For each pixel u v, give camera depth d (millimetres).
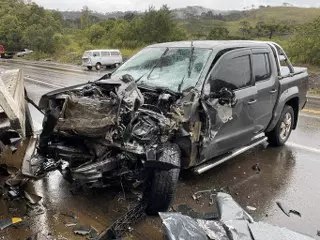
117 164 3738
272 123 5895
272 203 4379
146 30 39281
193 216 3707
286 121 6391
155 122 3820
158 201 3836
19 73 4828
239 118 4875
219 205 3525
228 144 4836
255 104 5176
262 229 3160
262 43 5754
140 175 3799
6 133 3650
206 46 4957
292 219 4035
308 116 9273
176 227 3072
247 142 5348
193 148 4160
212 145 4477
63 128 3625
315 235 3734
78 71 22594
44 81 15188
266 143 6480
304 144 6711
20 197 4160
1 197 4125
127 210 4043
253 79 5215
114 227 3549
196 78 4449
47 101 4258
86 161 3785
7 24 55750
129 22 45000
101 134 3535
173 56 5023
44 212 3941
